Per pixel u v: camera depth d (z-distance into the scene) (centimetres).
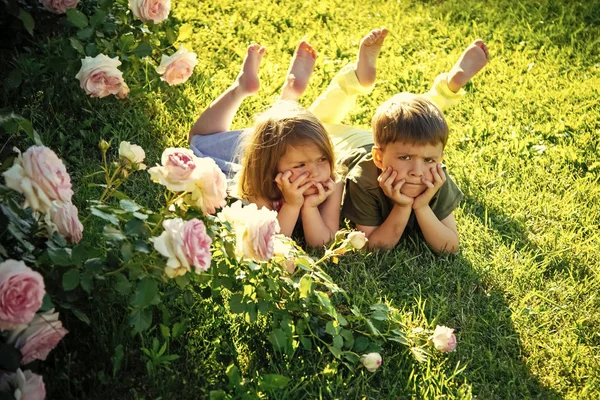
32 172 192
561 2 558
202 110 381
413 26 530
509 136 390
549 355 254
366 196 295
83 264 204
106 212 209
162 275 205
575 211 331
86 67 291
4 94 326
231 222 224
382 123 280
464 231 313
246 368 230
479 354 250
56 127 332
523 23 529
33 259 203
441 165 284
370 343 242
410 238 302
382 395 229
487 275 288
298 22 519
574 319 271
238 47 466
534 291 281
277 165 285
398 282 281
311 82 434
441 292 277
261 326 244
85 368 213
